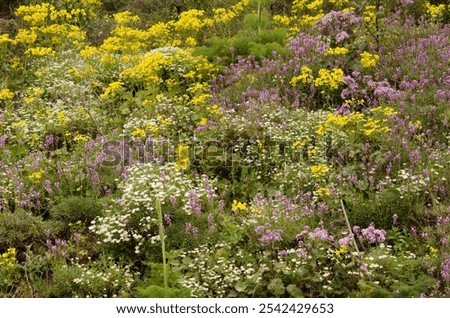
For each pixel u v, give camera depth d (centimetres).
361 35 1034
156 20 1465
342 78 883
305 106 913
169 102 945
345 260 594
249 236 650
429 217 670
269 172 779
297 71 954
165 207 677
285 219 656
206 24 1280
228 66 1094
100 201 719
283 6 1443
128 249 661
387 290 557
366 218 672
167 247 648
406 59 969
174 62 1070
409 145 766
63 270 622
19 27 1259
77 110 922
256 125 823
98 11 1478
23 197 729
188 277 600
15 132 897
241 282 584
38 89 957
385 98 880
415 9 1224
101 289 606
